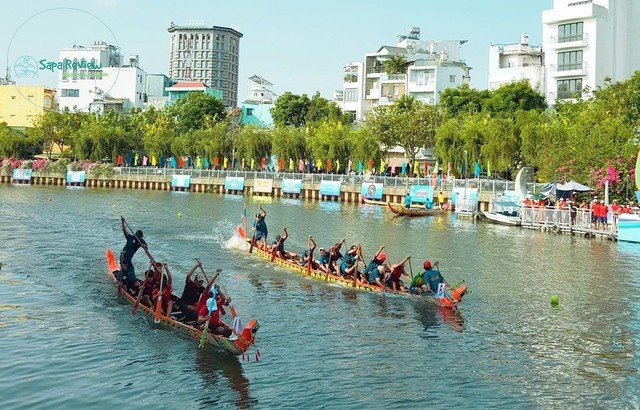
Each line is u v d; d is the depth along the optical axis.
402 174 89.19
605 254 36.91
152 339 18.47
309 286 25.94
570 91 81.44
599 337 20.06
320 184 79.19
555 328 20.97
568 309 23.52
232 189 86.81
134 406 14.22
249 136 93.56
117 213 54.41
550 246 40.06
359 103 115.25
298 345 18.53
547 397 15.31
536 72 88.00
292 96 116.62
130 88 140.88
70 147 116.62
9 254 31.20
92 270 27.73
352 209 65.56
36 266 28.34
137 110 122.12
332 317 21.55
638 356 18.30
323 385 15.66
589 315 22.72
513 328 20.86
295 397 14.94
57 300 22.45
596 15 78.38
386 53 113.88
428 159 96.94
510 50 98.38
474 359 17.80
